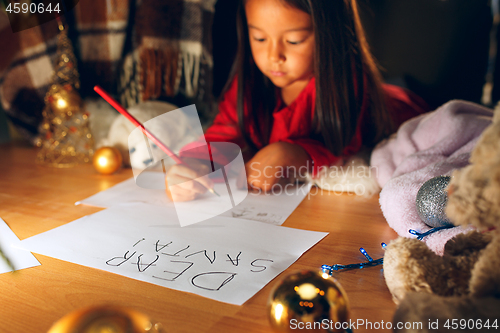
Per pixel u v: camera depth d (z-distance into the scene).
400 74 0.88
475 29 0.83
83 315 0.26
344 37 0.85
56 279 0.41
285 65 0.89
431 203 0.45
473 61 0.85
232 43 0.93
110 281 0.40
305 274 0.30
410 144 0.75
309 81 0.89
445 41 0.85
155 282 0.40
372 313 0.34
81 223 0.57
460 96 0.88
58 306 0.36
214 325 0.33
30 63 1.06
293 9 0.84
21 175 0.87
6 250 0.48
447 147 0.66
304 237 0.52
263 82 0.93
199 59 0.98
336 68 0.86
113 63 1.04
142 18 0.99
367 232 0.55
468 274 0.31
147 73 1.02
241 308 0.35
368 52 0.86
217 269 0.42
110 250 0.48
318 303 0.28
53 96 0.93
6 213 0.63
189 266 0.43
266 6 0.86
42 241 0.51
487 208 0.26
